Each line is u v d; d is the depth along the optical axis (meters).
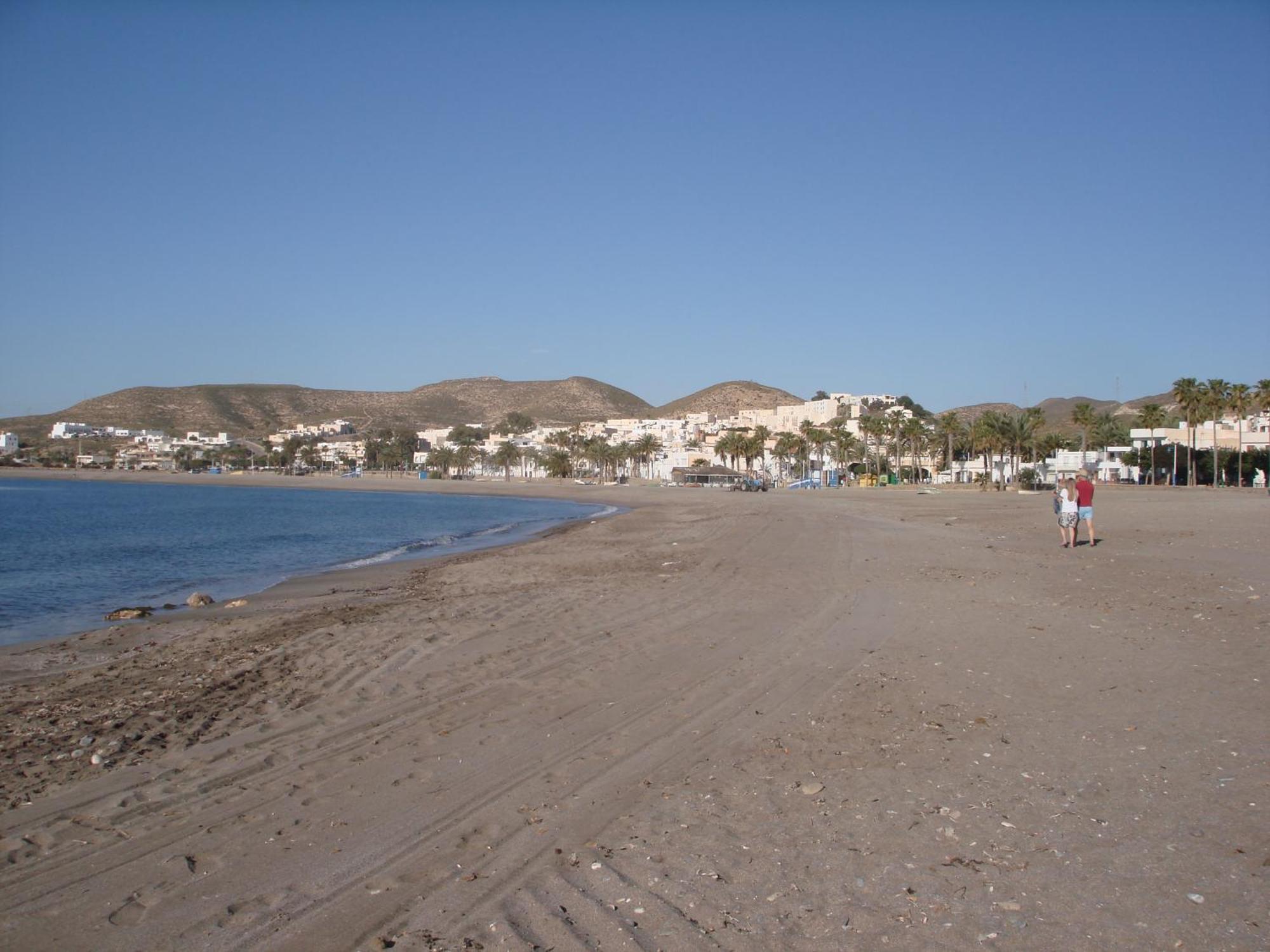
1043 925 4.32
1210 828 5.32
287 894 4.91
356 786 6.61
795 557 22.58
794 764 6.76
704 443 164.38
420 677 10.22
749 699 8.71
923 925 4.35
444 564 26.66
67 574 26.81
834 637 11.72
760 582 17.78
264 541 40.50
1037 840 5.25
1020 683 8.95
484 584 20.42
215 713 8.97
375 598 18.89
